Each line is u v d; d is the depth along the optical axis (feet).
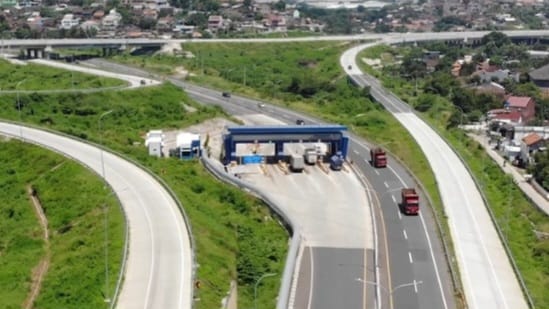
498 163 510.17
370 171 461.78
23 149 452.76
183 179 412.77
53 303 269.23
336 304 281.13
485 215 386.52
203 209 362.12
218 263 297.74
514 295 295.28
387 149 517.96
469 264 322.96
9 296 288.30
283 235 352.69
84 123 548.31
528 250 349.00
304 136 468.34
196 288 265.95
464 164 479.82
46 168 425.28
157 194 371.97
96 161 428.15
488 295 294.05
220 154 497.46
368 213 386.52
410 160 492.13
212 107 627.46
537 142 512.63
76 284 278.26
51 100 590.96
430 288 297.33
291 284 295.28
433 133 563.48
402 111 645.10
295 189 423.23
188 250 299.99
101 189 377.30
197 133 544.21
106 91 623.77
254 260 309.63
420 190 424.46
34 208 384.27
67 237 334.65
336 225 367.45
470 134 595.88
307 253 329.52
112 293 261.85
